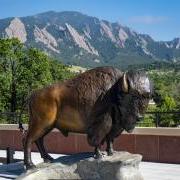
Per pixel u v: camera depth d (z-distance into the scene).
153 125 15.40
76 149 16.16
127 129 9.27
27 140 10.19
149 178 11.30
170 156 13.78
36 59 32.09
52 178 9.85
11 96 32.03
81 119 9.64
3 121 21.88
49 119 9.90
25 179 9.63
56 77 35.41
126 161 9.33
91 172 9.59
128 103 9.07
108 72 9.54
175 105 28.53
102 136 9.51
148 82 9.09
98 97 9.45
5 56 31.97
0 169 12.48
